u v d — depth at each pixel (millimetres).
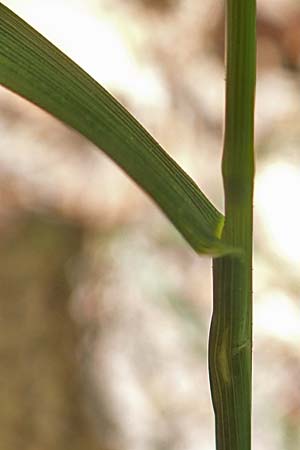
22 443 449
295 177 530
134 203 507
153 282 488
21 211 505
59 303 484
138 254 494
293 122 556
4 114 528
